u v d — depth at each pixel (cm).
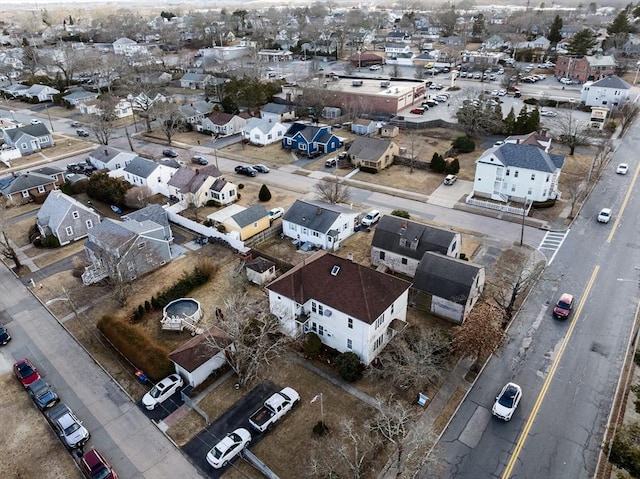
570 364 3791
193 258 5484
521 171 6216
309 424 3356
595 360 3819
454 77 13288
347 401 3531
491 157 6359
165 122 9756
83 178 7375
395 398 3534
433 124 9831
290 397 3472
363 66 15650
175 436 3325
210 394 3659
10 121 10375
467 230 5831
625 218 5962
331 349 4031
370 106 10775
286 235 5909
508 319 4191
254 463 3080
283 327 4156
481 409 3428
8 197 6906
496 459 3056
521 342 4038
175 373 3806
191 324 4312
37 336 4375
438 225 5969
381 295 3812
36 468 3138
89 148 9481
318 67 14925
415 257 4897
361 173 7681
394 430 3097
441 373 3734
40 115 12200
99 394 3712
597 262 5100
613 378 3641
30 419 3509
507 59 15388
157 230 5238
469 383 3659
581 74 12719
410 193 6900
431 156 8150
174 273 5203
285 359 3950
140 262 5112
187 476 3044
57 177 7512
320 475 2980
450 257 4531
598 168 7175
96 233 5262
